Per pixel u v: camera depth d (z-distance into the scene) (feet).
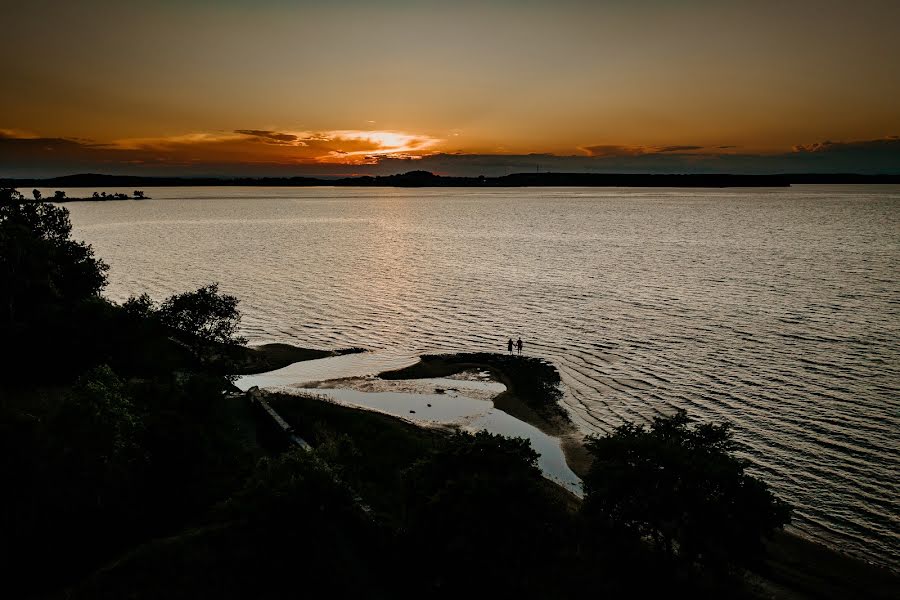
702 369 196.44
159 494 99.71
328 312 285.64
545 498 89.76
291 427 137.69
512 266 422.00
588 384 186.50
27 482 87.35
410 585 83.15
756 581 93.76
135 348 166.81
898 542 106.73
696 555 87.51
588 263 431.43
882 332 232.73
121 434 98.17
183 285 346.95
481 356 216.33
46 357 152.35
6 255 167.32
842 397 170.50
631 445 94.53
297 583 81.35
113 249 522.47
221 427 119.14
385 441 139.64
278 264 436.35
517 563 81.25
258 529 88.33
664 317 265.54
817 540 107.34
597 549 90.02
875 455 137.49
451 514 82.79
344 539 91.25
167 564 80.64
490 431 154.51
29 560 81.71
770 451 140.05
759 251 471.62
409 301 307.99
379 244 572.10
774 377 187.32
